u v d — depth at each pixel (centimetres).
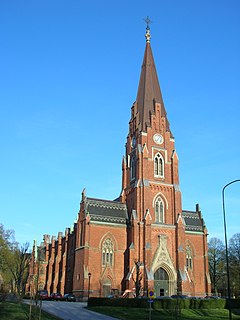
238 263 11350
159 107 10181
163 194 9394
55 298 8306
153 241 8825
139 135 9712
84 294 8100
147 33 11300
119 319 4934
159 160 9688
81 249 8644
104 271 8506
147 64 10794
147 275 8225
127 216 9331
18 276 5034
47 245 12256
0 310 4638
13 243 10906
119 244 8881
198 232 10025
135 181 9338
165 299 6256
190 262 9706
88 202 9106
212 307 6650
